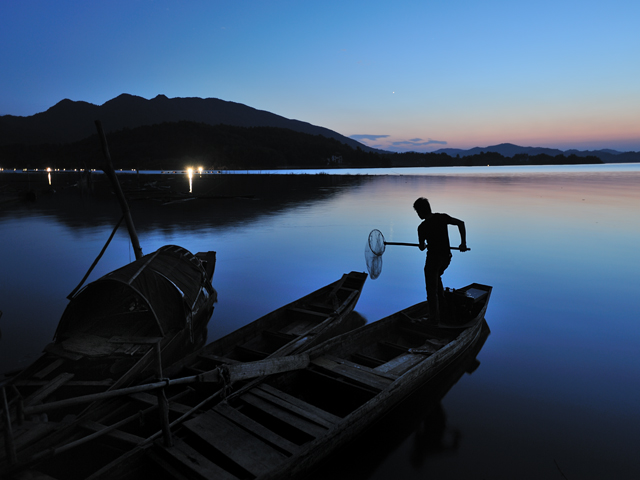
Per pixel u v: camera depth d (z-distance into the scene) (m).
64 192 40.19
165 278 5.84
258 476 2.88
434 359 4.87
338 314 6.54
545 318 7.14
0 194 34.84
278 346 5.86
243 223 18.58
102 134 7.19
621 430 4.11
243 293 8.73
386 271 10.60
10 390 4.03
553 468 3.57
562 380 5.08
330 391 4.61
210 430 3.46
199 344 6.23
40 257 11.88
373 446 3.85
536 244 13.34
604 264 10.79
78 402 2.78
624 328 6.68
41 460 2.80
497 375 5.21
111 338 5.13
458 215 20.27
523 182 52.09
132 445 3.32
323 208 24.47
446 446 3.86
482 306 6.45
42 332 6.56
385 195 33.41
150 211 23.73
